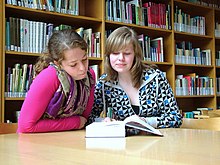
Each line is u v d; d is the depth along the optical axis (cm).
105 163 71
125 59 181
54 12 283
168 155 81
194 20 400
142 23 343
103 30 312
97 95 189
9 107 286
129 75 187
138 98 187
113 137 123
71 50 135
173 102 186
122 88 189
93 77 163
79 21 313
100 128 124
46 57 146
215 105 412
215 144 103
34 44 273
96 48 308
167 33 374
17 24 265
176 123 175
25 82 266
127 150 90
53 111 143
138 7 341
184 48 389
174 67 370
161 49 363
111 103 189
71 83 143
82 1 335
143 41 345
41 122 142
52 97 141
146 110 186
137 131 138
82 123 155
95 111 189
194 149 92
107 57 191
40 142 110
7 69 266
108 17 318
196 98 428
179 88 376
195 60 398
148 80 187
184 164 70
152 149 92
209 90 409
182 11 418
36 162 74
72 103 147
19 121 142
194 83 393
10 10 270
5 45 257
